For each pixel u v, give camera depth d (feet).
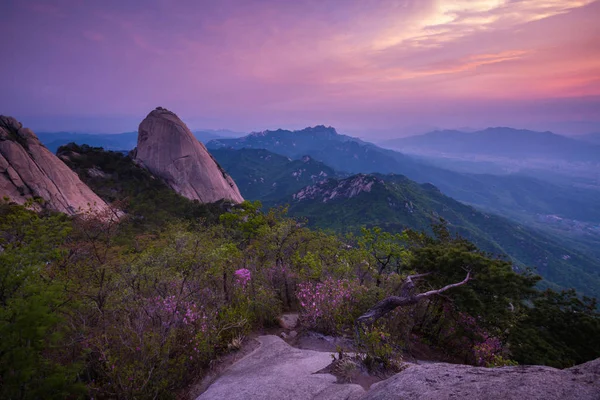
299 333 35.63
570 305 52.03
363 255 55.77
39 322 17.25
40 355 19.31
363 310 38.45
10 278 19.84
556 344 46.80
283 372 23.20
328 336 34.17
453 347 47.29
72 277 31.63
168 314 28.81
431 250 51.57
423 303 51.62
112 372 21.17
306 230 67.62
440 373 14.01
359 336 28.48
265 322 38.42
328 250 62.18
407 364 23.15
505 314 45.37
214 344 28.40
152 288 32.27
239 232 78.02
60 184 195.52
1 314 16.80
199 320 29.22
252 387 20.88
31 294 19.89
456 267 47.62
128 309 28.32
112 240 45.83
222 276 40.63
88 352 22.48
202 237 43.21
